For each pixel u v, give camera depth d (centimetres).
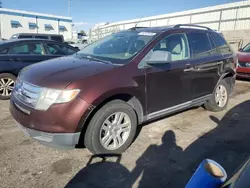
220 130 369
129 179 242
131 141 307
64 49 620
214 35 446
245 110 472
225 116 435
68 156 282
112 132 284
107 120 276
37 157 277
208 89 416
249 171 109
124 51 332
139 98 300
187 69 359
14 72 518
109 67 284
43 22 3350
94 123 265
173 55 352
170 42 353
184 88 363
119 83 274
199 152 299
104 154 282
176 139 335
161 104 334
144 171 256
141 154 292
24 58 534
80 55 369
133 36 366
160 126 381
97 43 407
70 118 244
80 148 302
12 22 3033
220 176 117
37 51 562
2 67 502
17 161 267
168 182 239
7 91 520
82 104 246
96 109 267
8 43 522
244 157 287
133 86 288
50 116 244
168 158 283
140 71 299
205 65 393
